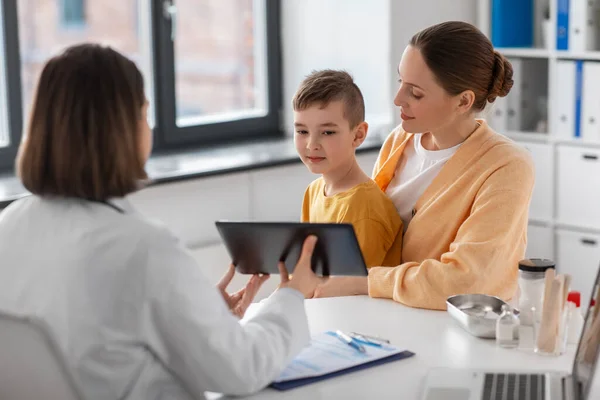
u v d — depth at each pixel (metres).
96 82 1.48
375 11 4.19
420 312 2.18
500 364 1.88
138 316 1.48
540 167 4.22
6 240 1.53
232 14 4.55
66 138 1.47
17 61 3.77
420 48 2.21
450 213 2.28
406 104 2.26
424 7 4.29
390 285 2.25
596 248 4.06
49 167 1.50
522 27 4.36
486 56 2.22
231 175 3.84
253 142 4.44
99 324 1.46
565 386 1.72
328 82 2.38
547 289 1.91
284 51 4.56
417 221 2.33
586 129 4.03
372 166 4.23
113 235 1.47
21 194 3.35
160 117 4.21
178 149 4.24
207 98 4.59
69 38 5.27
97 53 1.50
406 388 1.75
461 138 2.33
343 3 4.29
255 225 1.85
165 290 1.47
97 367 1.48
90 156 1.48
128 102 1.51
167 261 1.48
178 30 4.48
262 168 3.90
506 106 4.32
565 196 4.16
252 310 2.19
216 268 3.74
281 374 1.79
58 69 1.49
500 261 2.18
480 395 1.69
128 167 1.51
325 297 2.36
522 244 2.28
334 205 2.40
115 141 1.49
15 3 3.73
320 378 1.79
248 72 4.61
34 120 1.50
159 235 1.50
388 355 1.89
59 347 1.46
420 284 2.19
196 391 1.57
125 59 1.53
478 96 2.25
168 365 1.54
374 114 4.29
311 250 1.82
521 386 1.73
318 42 4.42
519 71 4.29
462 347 1.96
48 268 1.47
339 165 2.41
